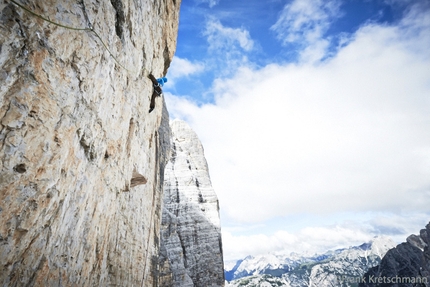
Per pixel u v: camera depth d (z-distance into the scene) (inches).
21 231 188.2
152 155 704.4
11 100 176.6
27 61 189.9
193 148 3115.2
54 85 218.1
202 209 2586.1
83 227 291.1
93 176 309.0
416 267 5226.4
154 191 753.0
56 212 230.4
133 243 559.5
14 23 180.5
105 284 402.6
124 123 404.2
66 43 234.4
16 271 186.1
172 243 2177.7
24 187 187.8
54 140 219.5
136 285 588.7
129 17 397.1
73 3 246.2
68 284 260.4
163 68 748.6
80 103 260.8
